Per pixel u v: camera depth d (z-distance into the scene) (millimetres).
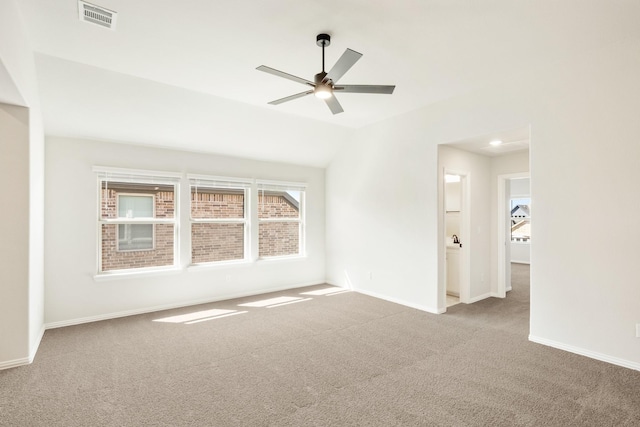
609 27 2600
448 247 5500
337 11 2395
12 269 2805
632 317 2768
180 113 4160
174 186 4812
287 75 2492
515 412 2168
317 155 5898
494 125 3680
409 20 2506
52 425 2031
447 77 3549
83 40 2787
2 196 2756
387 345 3309
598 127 2941
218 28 2609
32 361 2930
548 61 3189
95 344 3334
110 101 3709
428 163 4410
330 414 2150
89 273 4090
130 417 2111
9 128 2771
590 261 2992
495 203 5348
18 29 2363
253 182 5461
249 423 2055
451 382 2564
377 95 4051
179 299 4750
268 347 3264
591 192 2982
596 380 2580
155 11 2381
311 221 6168
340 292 5570
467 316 4258
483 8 2354
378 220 5191
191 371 2752
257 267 5512
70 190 3986
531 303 3387
